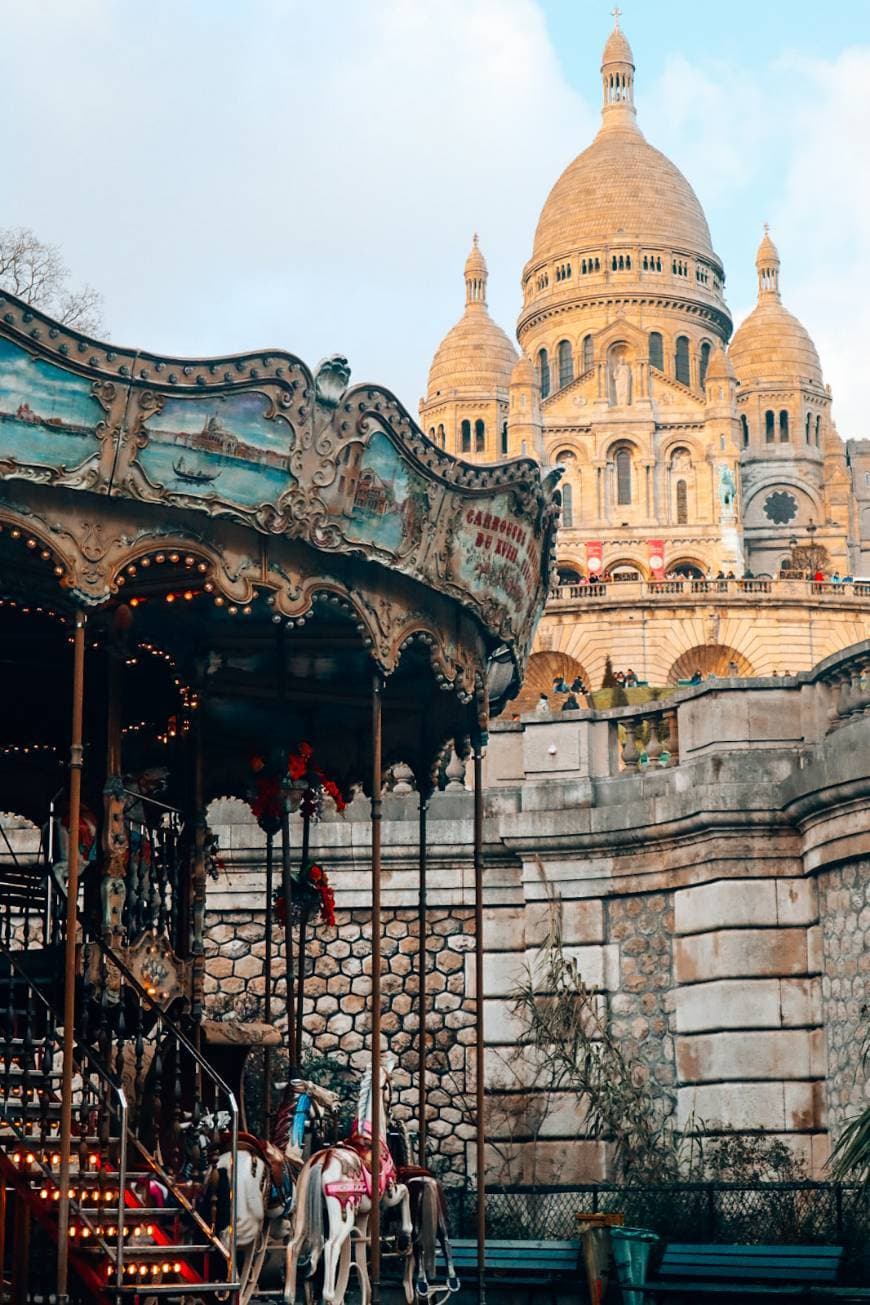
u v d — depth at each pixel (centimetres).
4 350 1422
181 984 1814
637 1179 2436
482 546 1786
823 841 2422
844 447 15288
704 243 15488
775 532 14912
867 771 2305
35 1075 1695
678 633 8094
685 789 2597
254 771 2098
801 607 8162
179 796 1961
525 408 13750
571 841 2695
